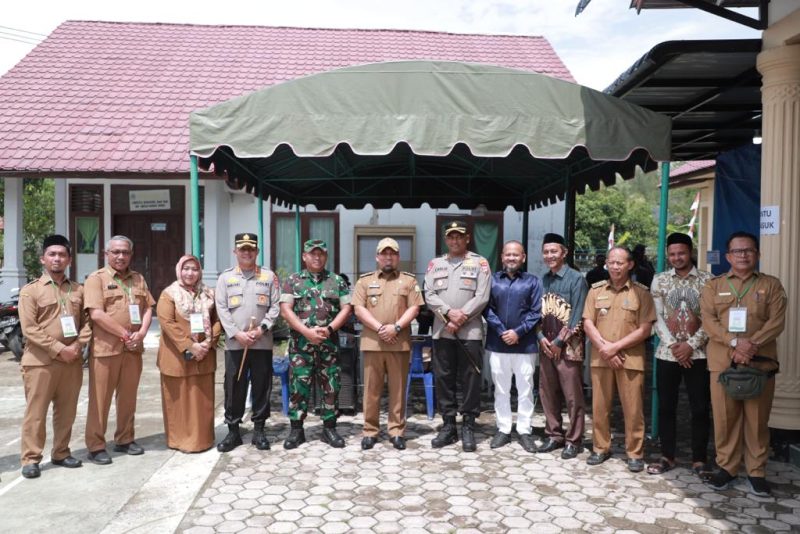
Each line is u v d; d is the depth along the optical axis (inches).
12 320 325.7
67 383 170.4
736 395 149.6
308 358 191.3
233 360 187.8
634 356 171.9
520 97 194.5
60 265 167.2
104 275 176.7
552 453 188.2
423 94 194.1
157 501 149.6
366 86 195.0
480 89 194.1
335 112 195.0
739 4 205.9
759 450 156.3
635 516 142.5
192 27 589.0
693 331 167.9
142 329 182.2
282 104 196.5
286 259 464.4
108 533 132.6
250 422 220.5
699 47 188.7
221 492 155.4
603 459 179.5
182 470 171.0
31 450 164.9
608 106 196.2
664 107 252.1
